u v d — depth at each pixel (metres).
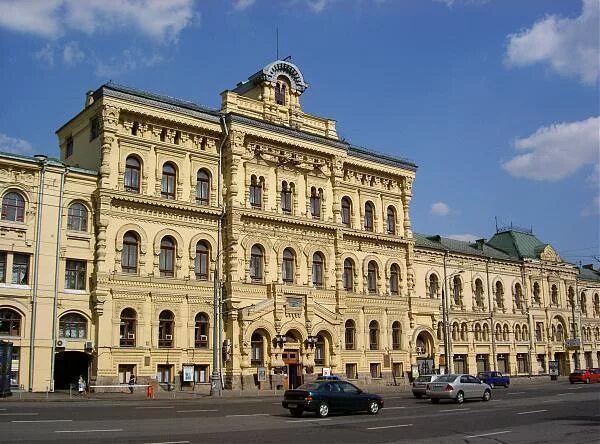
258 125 57.91
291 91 62.62
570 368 95.88
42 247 45.88
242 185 56.62
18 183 45.62
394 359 66.56
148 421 27.62
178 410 34.03
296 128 61.00
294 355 57.75
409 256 70.69
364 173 68.31
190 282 52.44
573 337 97.38
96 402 38.94
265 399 45.06
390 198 70.62
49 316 45.31
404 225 71.12
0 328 43.69
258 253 57.31
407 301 69.19
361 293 64.88
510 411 35.84
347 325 63.62
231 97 57.53
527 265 90.88
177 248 52.34
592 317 103.31
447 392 42.19
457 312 79.19
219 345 52.09
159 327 50.41
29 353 44.16
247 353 53.56
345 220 65.75
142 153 51.50
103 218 48.22
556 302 95.69
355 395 33.50
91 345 46.53
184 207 52.75
